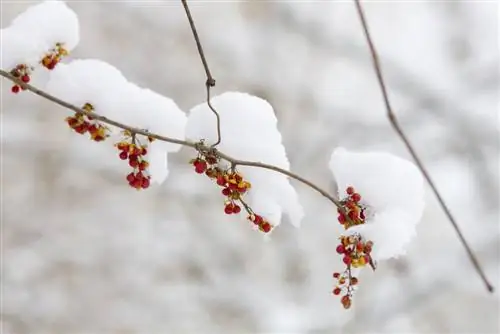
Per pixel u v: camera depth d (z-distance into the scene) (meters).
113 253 6.59
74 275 6.48
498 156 6.53
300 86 6.82
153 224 6.79
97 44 6.75
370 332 6.25
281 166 2.44
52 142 6.70
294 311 6.46
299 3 6.69
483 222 6.53
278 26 6.79
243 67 6.86
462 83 6.64
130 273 6.58
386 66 6.70
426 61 6.75
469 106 6.54
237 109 2.47
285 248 6.70
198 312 6.50
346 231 2.33
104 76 2.53
